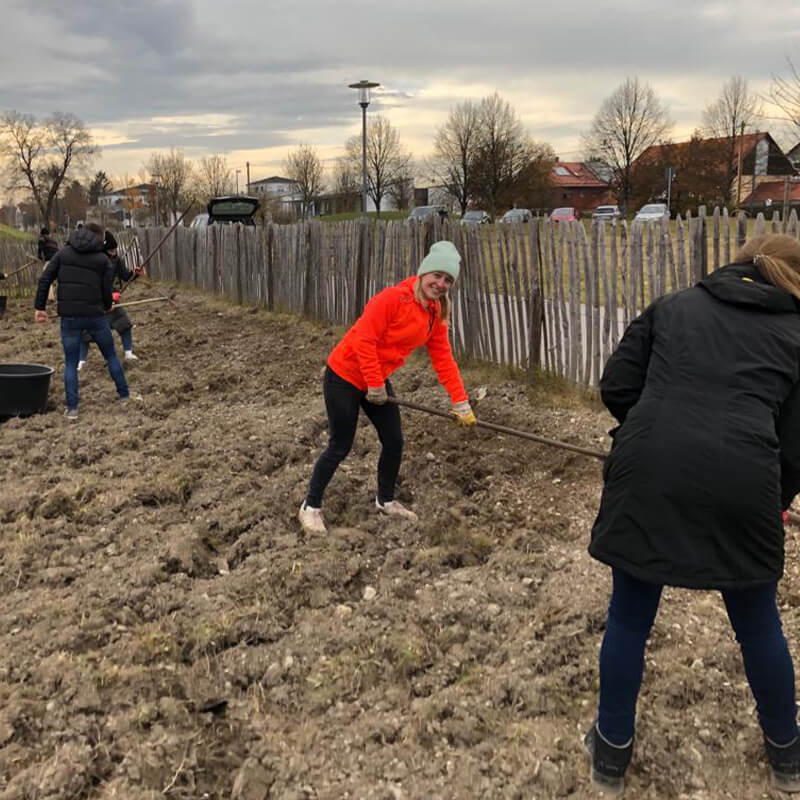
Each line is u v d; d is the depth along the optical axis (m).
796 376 2.37
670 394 2.38
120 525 4.56
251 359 9.10
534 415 6.07
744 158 45.09
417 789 2.58
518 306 6.91
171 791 2.57
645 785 2.59
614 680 2.46
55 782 2.55
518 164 49.47
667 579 2.27
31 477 5.39
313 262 10.82
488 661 3.25
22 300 17.61
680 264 5.44
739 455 2.24
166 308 14.05
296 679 3.15
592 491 4.77
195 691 3.08
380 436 4.39
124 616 3.56
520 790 2.56
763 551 2.27
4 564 4.12
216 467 5.39
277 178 86.81
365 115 24.47
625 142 49.53
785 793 2.52
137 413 7.03
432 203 58.09
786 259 2.51
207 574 4.10
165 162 62.53
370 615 3.60
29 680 3.11
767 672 2.42
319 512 4.44
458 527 4.46
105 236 8.80
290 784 2.62
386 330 4.02
